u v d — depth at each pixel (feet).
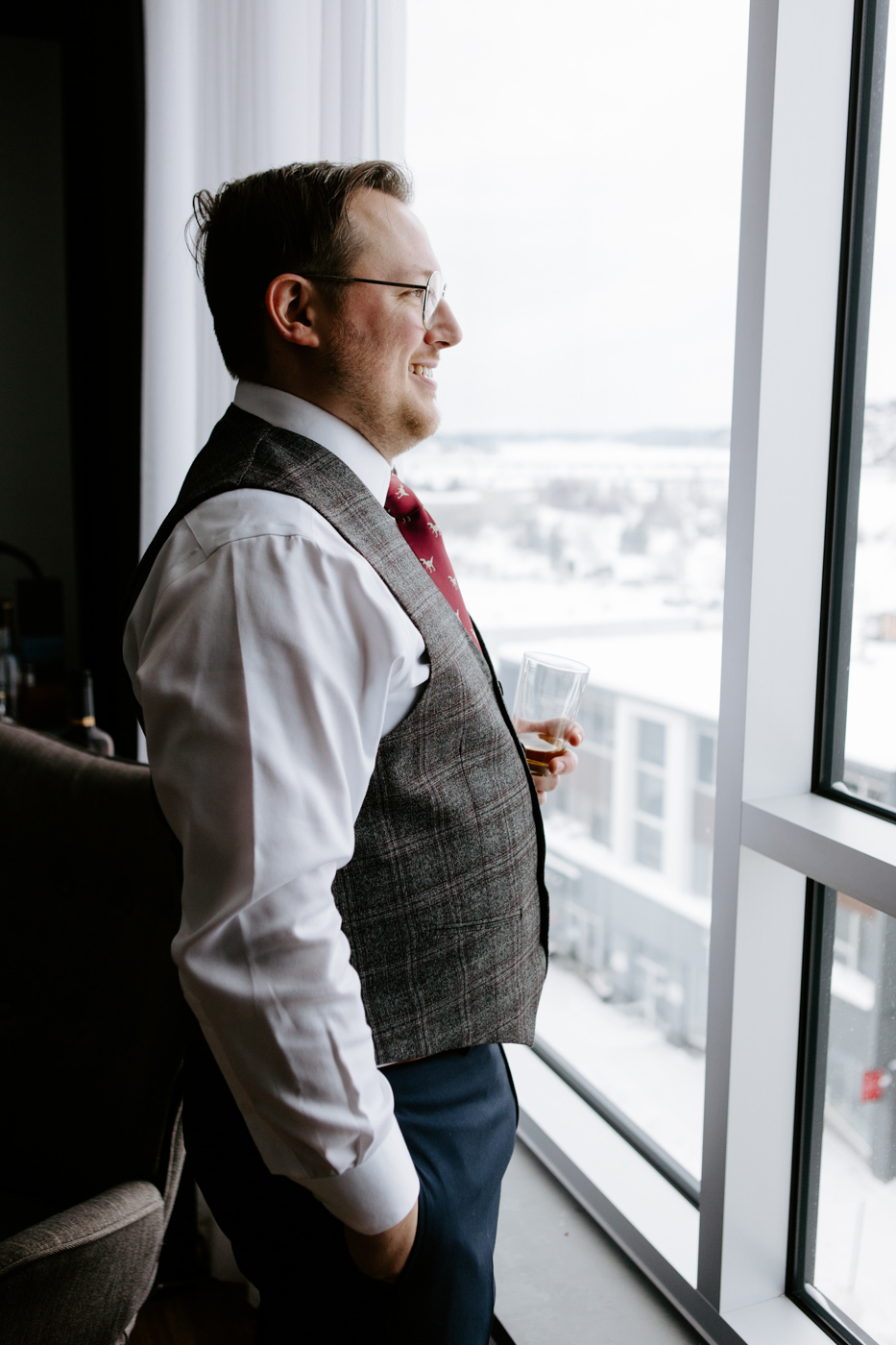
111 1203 3.52
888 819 3.47
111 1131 4.02
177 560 2.73
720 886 3.77
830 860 3.26
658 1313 4.18
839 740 3.71
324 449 2.99
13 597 9.30
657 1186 4.66
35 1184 4.21
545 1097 5.35
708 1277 3.98
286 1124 2.54
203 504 2.82
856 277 3.47
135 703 3.14
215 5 5.37
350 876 2.92
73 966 4.28
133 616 2.96
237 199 3.05
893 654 3.55
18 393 9.07
